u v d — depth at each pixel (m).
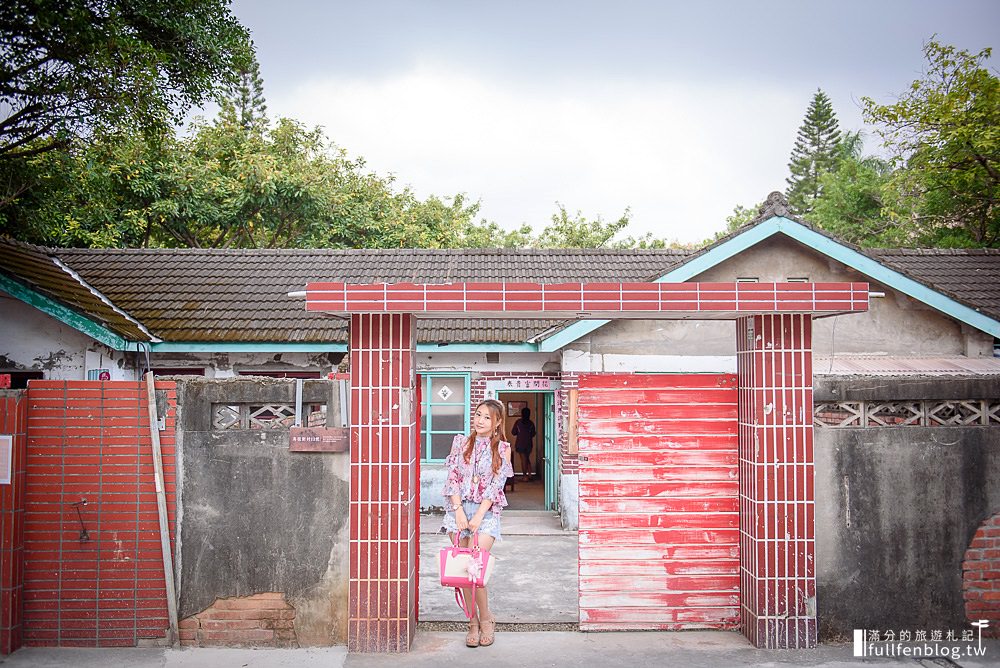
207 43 10.84
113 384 6.18
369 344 6.17
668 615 6.69
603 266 15.52
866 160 30.16
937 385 6.43
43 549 6.14
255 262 15.61
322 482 6.23
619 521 6.73
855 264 11.48
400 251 16.30
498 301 5.89
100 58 9.27
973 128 18.22
